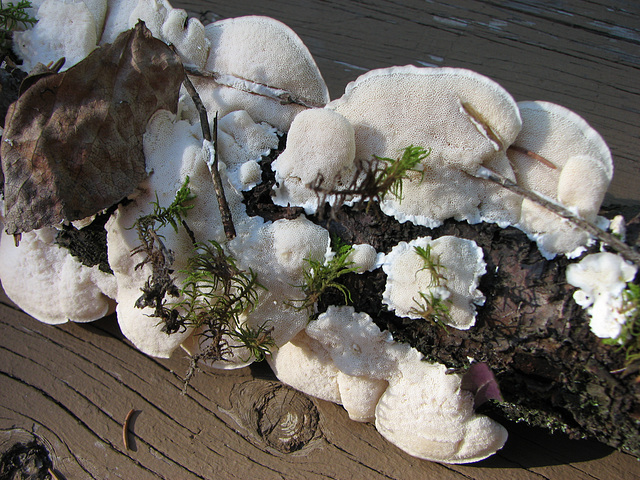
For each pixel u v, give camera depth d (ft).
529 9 0.95
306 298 0.60
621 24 0.93
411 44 0.95
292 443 0.73
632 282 0.54
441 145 0.59
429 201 0.59
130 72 0.61
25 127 0.60
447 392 0.64
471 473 0.70
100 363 0.79
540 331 0.57
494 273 0.59
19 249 0.76
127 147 0.62
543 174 0.60
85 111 0.60
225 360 0.67
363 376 0.66
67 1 0.70
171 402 0.76
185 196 0.61
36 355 0.80
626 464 0.69
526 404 0.64
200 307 0.61
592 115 0.89
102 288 0.75
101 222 0.66
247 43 0.69
